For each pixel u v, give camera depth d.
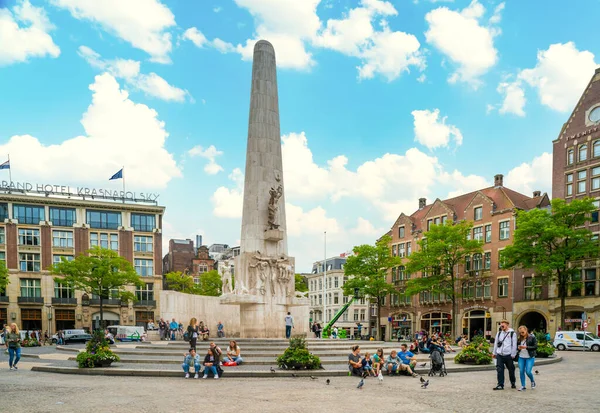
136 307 73.25
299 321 35.00
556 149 58.09
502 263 52.38
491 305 60.00
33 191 71.69
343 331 53.09
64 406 12.33
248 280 29.97
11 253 68.06
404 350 20.45
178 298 34.31
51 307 68.81
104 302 71.25
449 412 11.88
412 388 16.09
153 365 21.31
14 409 11.91
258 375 18.69
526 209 59.25
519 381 18.30
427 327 69.50
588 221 52.28
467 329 63.03
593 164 53.97
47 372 20.22
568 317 52.91
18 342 21.48
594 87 54.97
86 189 75.19
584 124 55.53
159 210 77.12
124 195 76.75
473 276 62.69
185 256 111.38
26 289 68.56
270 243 31.17
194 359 18.45
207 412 11.62
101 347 20.59
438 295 66.88
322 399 13.66
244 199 31.38
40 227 70.00
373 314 92.44
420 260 57.50
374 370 19.64
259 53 32.47
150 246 76.31
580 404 13.02
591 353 38.97
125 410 11.83
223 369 19.48
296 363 19.58
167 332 33.53
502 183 64.44
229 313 35.62
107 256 57.97
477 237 63.12
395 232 77.31
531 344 15.91
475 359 23.95
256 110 31.94
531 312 56.38
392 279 76.12
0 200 68.19
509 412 11.92
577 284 48.78
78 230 72.00
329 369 20.05
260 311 29.91
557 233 46.25
